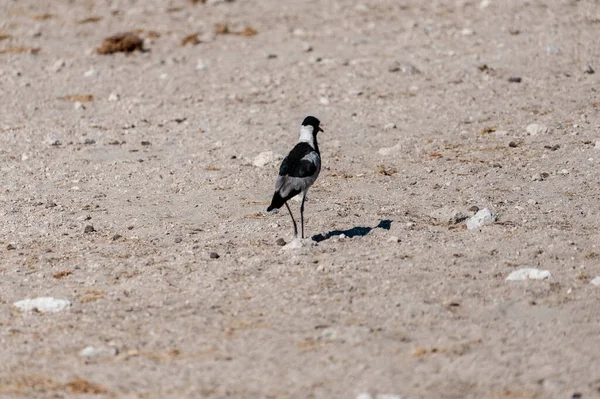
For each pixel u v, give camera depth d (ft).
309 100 74.54
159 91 79.92
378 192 52.16
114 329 34.88
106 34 103.96
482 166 56.08
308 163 42.24
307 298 36.94
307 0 117.19
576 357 30.89
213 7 116.37
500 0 106.93
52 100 78.38
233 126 68.23
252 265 41.22
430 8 107.34
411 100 72.64
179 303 37.32
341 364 30.91
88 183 56.34
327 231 45.68
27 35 104.06
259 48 93.61
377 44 91.86
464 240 43.57
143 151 62.95
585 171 54.34
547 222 46.01
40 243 46.06
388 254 41.75
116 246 45.11
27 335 34.73
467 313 34.99
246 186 54.29
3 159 61.93
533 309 35.09
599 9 98.48
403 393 28.68
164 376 30.55
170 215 49.67
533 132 62.59
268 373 30.48
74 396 29.27
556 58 81.20
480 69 79.41
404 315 34.86
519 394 28.50
